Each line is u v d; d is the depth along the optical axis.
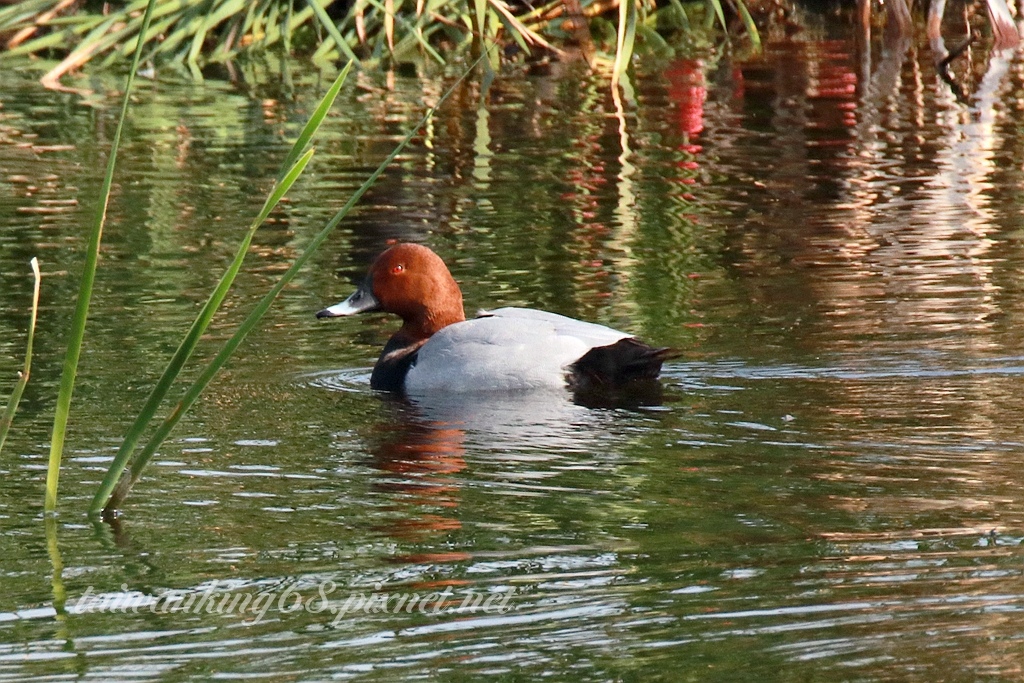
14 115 22.94
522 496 8.42
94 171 19.16
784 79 24.56
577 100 23.41
